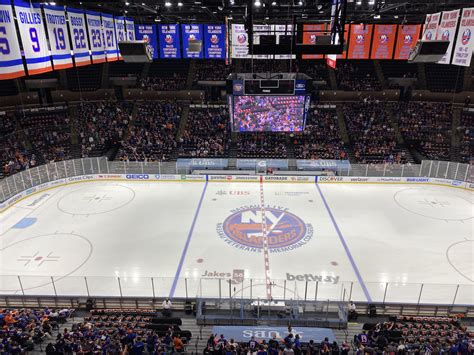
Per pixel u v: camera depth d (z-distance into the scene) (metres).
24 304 18.42
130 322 16.22
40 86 43.47
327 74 48.22
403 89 46.88
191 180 36.00
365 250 23.73
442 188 34.12
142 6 25.39
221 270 21.58
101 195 32.62
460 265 22.19
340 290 19.72
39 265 22.19
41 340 14.58
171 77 48.38
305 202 30.95
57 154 37.19
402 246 24.22
